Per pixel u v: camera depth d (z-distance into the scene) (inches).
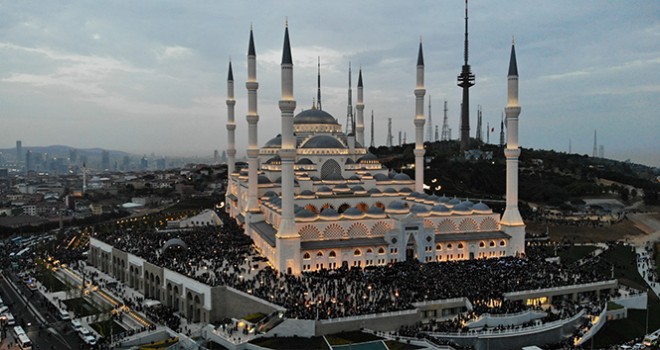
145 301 5615.2
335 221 6038.4
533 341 4276.6
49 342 4581.7
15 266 7450.8
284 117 5674.2
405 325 4313.5
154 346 4168.3
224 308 4825.3
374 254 5999.0
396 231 6077.8
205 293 4845.0
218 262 5856.3
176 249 6279.5
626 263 7406.5
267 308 4426.7
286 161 5644.7
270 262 6003.9
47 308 5570.9
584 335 4458.7
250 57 7632.9
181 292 5260.8
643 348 4333.2
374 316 4234.7
